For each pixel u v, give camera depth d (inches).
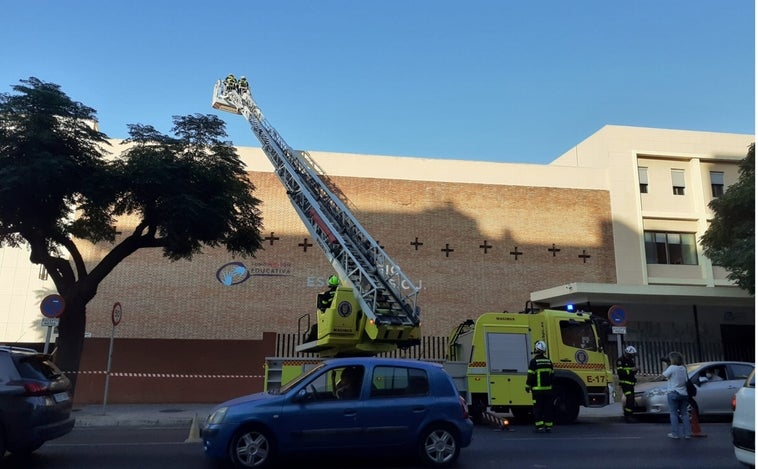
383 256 571.2
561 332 550.6
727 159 1143.6
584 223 1079.6
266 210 978.7
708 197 1134.4
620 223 1084.5
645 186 1127.0
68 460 338.3
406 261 1000.2
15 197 532.4
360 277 521.7
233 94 939.3
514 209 1064.8
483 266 1024.2
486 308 1006.4
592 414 613.3
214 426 300.2
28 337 863.7
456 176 1061.8
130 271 920.9
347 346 499.5
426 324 979.3
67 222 721.6
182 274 933.8
